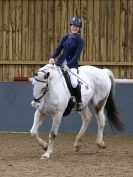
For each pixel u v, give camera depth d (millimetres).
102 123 10781
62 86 9734
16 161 9398
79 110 10211
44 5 14219
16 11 14211
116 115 11055
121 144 12055
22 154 10289
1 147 11297
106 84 10797
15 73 14219
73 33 10070
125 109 13742
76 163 9219
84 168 8750
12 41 14219
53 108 9594
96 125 13664
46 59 14219
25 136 13156
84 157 9945
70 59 10164
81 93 10180
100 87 10719
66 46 10000
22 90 13703
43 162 9273
